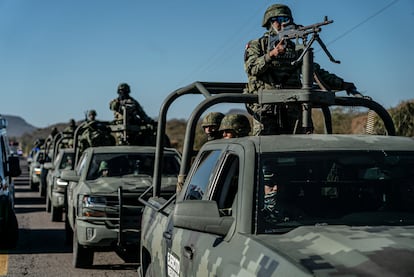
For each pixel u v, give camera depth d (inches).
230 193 167.8
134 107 565.0
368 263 116.1
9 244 460.8
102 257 429.4
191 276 165.3
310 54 202.8
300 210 153.3
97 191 376.2
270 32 234.5
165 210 223.3
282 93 206.7
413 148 169.9
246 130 258.4
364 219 153.5
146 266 243.8
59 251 452.4
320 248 126.8
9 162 463.2
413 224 153.0
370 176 161.9
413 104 593.9
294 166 159.2
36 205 845.8
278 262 123.0
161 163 264.7
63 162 691.4
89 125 636.1
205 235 163.9
